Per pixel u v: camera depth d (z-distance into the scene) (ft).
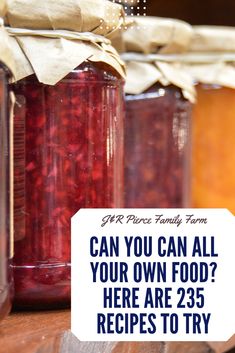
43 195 2.46
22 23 2.41
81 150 2.52
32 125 2.44
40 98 2.44
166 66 3.61
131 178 3.61
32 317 2.42
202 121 4.17
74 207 2.51
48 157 2.46
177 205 3.69
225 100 4.13
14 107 2.39
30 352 2.05
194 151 4.20
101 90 2.56
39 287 2.45
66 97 2.48
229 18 5.37
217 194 4.20
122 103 2.78
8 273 2.26
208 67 4.05
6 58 2.18
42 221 2.46
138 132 3.58
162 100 3.59
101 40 2.57
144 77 3.51
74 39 2.47
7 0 2.39
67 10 2.44
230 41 4.07
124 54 3.56
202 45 4.05
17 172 2.41
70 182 2.50
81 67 2.48
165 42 3.60
